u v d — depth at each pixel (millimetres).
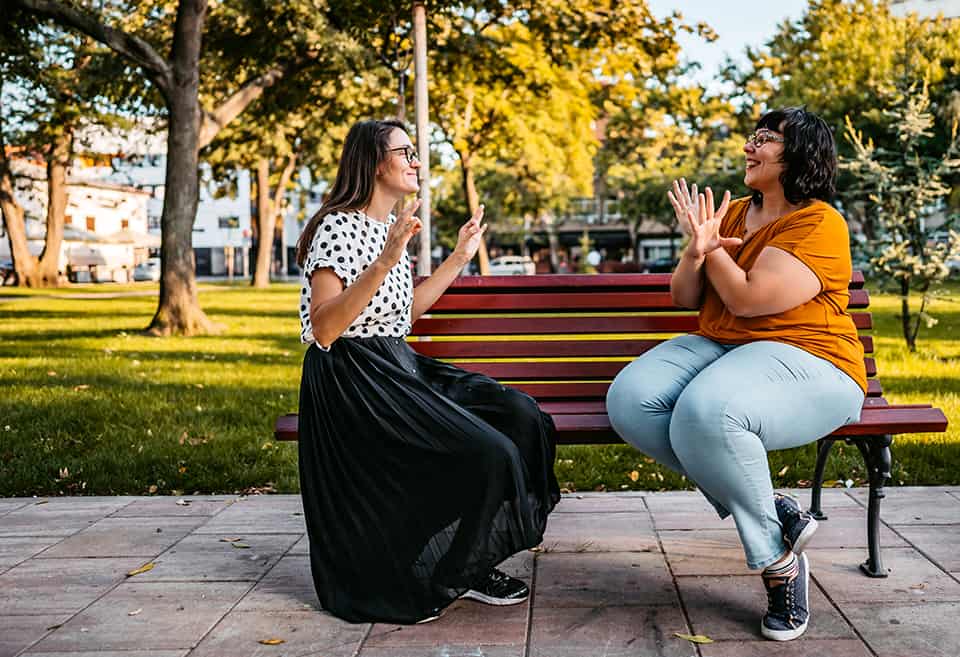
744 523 2943
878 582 3387
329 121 22688
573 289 4039
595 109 25828
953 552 3713
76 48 20609
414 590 3088
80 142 33562
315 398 3238
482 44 19609
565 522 4270
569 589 3396
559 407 3717
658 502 4594
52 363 10672
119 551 4004
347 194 3295
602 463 5391
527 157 27266
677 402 3023
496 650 2881
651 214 47062
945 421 3266
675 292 3389
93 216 59906
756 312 3080
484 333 4031
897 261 10578
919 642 2869
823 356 3100
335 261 3182
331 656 2871
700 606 3203
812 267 3053
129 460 5547
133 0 19094
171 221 15203
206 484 5113
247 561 3840
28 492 5102
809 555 3701
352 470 3166
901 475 4887
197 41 15383
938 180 10461
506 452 3053
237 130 27672
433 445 3074
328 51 16703
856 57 29297
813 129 3186
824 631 2965
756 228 3342
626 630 3012
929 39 28875
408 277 3463
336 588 3191
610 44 19188
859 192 10828
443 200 50281
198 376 9438
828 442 4098
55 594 3482
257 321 17797
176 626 3145
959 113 26062
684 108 38594
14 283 38781
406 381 3195
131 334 15039
